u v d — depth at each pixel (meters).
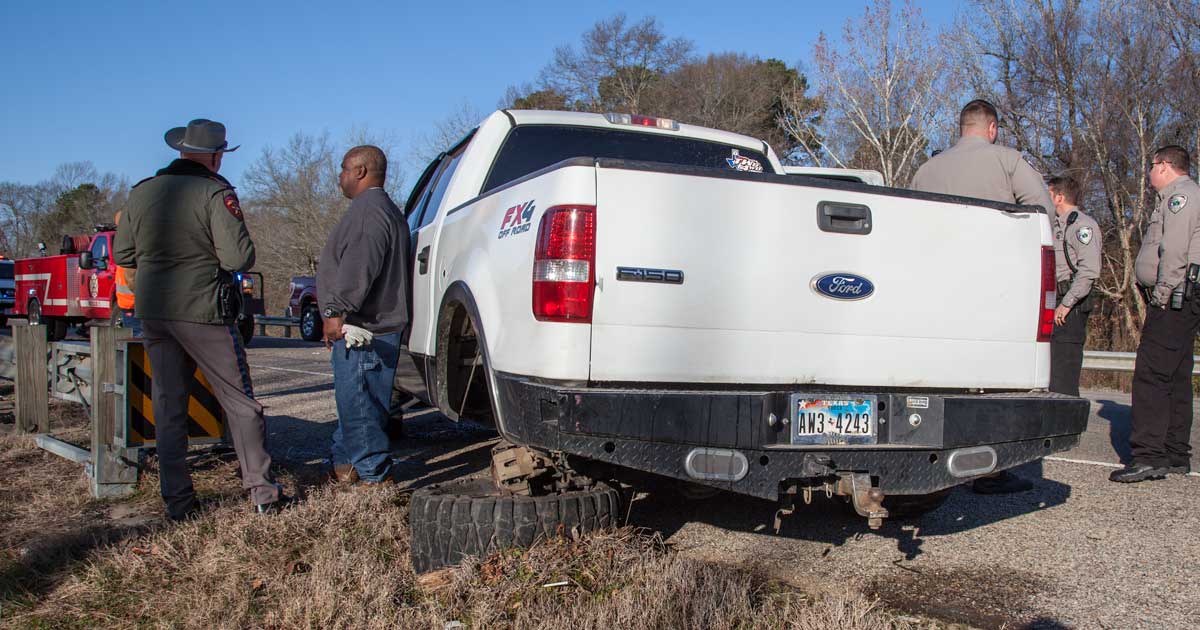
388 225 4.38
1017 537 4.09
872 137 22.80
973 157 4.81
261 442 4.12
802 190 3.28
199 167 4.13
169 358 4.10
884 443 3.29
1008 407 3.45
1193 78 18.62
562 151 4.90
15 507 4.44
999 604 3.24
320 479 4.86
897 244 3.43
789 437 3.14
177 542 3.76
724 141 5.33
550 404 2.95
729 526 4.18
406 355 5.17
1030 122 21.95
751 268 3.19
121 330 4.67
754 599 3.15
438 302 4.38
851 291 3.34
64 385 5.96
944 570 3.62
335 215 41.00
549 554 3.15
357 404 4.38
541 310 3.03
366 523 3.85
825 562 3.69
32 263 18.50
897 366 3.42
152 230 3.96
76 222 64.25
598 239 3.00
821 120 27.48
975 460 3.41
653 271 3.05
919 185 5.10
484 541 3.19
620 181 3.04
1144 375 5.25
